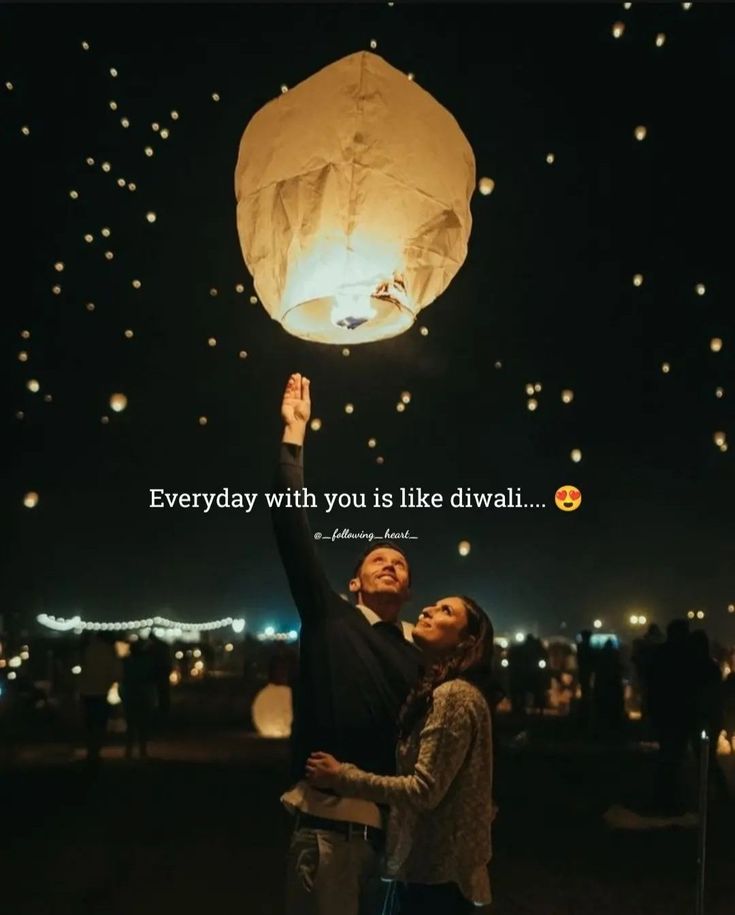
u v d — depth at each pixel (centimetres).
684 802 990
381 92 326
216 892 677
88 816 922
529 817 928
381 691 358
